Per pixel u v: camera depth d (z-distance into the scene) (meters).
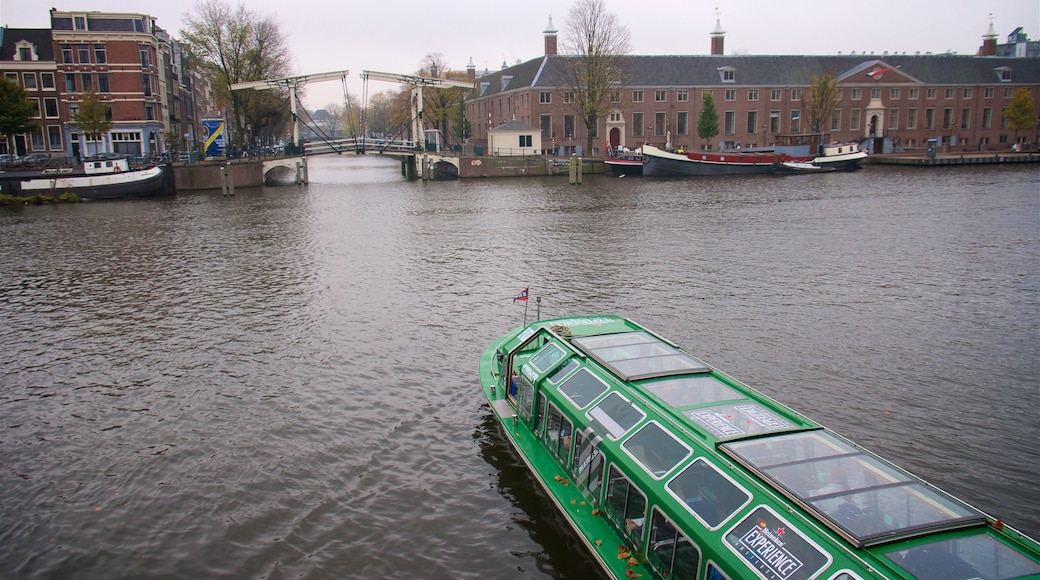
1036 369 18.56
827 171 79.25
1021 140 107.38
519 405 14.38
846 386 17.72
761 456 9.34
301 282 28.89
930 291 25.81
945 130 103.81
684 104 95.62
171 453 15.02
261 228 43.06
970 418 16.00
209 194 64.88
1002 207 45.12
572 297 25.98
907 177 69.12
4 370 19.61
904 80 100.50
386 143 79.44
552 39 97.38
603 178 76.75
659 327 22.31
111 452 15.09
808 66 100.56
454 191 65.38
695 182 69.81
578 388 12.58
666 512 9.52
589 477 11.59
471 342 21.31
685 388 11.70
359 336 21.98
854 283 27.14
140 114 73.44
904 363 19.12
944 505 8.16
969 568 7.29
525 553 11.86
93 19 71.25
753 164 77.25
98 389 18.25
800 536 8.00
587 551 11.84
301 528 12.54
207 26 76.81
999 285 26.34
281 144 98.12
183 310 25.08
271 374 19.08
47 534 12.41
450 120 125.69
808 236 36.94
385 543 12.12
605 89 84.00
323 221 45.88
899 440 15.03
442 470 14.30
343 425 16.16
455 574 11.38
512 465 14.47
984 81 103.88
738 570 8.27
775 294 25.86
